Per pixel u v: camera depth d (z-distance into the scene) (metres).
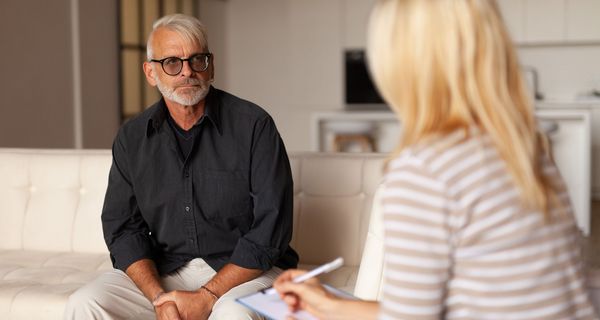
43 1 5.28
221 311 1.94
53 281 2.47
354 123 5.82
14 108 4.98
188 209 2.24
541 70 7.72
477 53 1.04
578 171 5.51
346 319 1.30
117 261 2.25
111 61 6.14
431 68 1.05
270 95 8.39
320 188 2.69
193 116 2.23
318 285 1.36
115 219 2.31
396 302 1.04
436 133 1.05
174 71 2.14
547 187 1.08
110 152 2.90
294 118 8.33
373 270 1.87
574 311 1.10
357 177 2.66
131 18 6.44
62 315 2.23
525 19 7.39
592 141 6.96
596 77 7.61
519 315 1.04
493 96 1.04
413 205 1.02
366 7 7.97
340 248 2.64
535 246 1.05
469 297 1.05
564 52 7.64
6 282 2.43
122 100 6.29
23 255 2.81
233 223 2.27
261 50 8.37
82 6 5.71
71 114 5.65
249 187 2.24
